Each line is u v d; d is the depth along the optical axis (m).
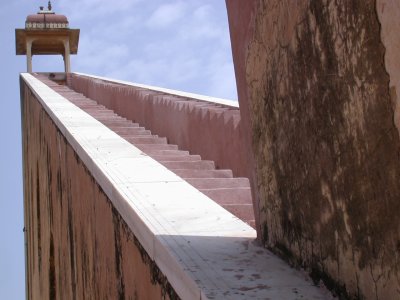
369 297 1.98
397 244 1.81
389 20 1.78
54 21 25.38
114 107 13.75
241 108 3.29
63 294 7.43
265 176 2.91
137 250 3.40
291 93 2.53
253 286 2.34
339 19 2.06
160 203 3.52
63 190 7.04
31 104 13.55
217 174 5.92
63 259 7.30
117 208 3.87
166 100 9.80
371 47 1.88
